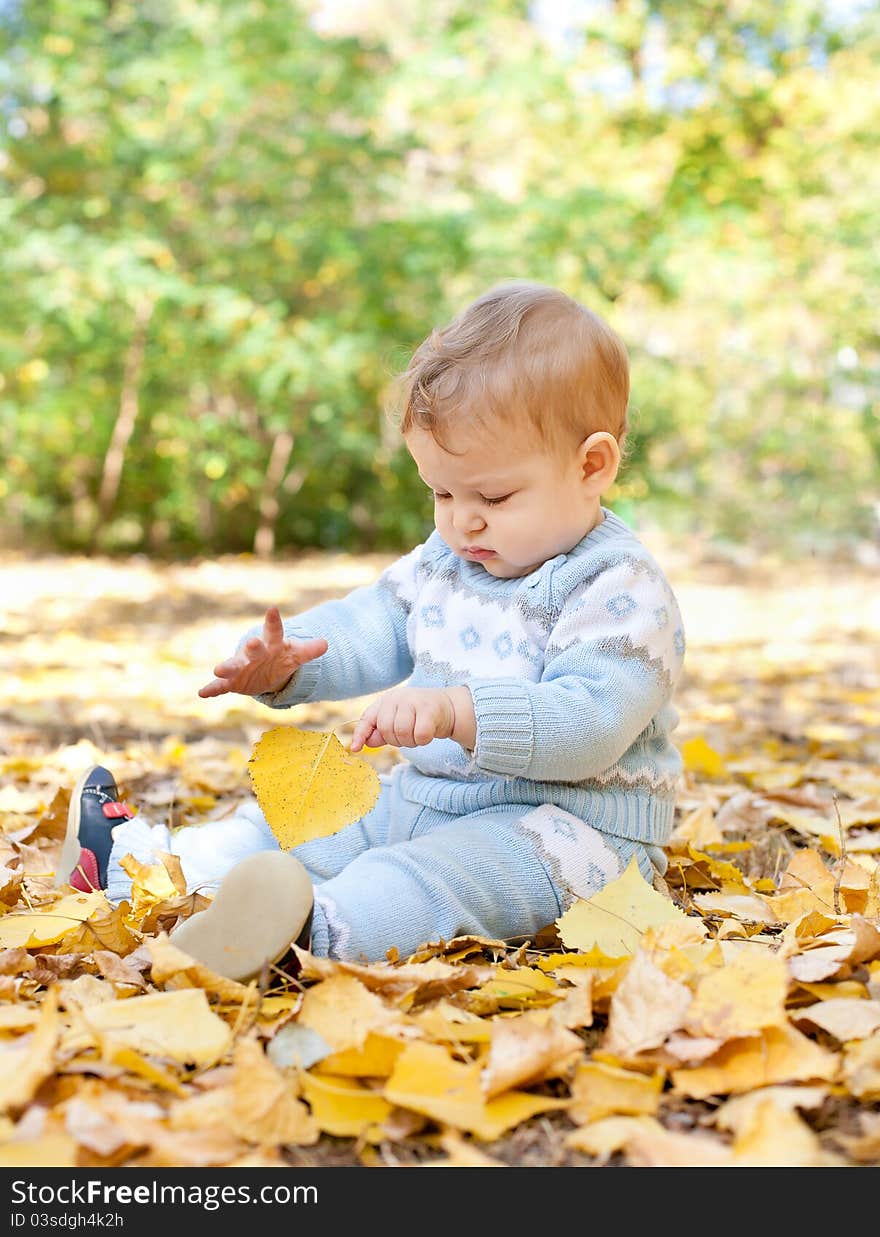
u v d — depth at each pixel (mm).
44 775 3299
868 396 13766
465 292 12695
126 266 10672
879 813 3047
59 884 2145
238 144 11664
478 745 1806
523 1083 1328
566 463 2006
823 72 13383
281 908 1543
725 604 9609
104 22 11570
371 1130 1263
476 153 13477
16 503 12844
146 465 13047
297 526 13867
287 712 4699
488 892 1831
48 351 11594
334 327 12047
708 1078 1350
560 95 12539
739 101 13156
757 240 13211
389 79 12320
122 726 4254
